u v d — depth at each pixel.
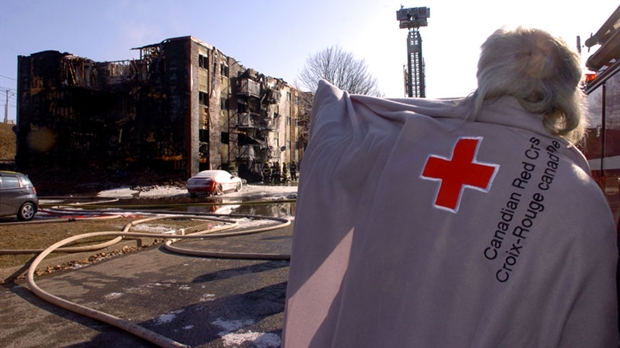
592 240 1.12
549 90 1.26
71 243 7.72
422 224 1.28
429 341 1.17
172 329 4.08
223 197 23.72
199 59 36.28
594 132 3.44
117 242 7.93
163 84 34.62
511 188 1.21
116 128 35.81
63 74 36.12
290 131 55.06
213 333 3.97
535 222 1.16
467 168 1.27
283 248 7.89
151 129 34.81
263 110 47.25
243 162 43.06
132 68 35.91
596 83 3.39
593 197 1.16
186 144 34.06
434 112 1.50
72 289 5.45
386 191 1.37
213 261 6.86
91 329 4.07
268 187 32.56
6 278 5.89
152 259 7.12
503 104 1.33
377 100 1.79
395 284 1.27
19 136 36.84
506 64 1.30
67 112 36.00
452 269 1.19
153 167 34.72
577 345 1.15
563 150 1.29
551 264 1.12
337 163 1.65
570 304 1.11
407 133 1.44
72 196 25.78
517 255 1.15
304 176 1.82
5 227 10.08
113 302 4.90
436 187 1.29
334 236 1.59
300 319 1.62
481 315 1.14
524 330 1.12
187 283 5.62
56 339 3.86
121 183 32.09
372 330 1.29
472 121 1.36
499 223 1.18
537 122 1.28
